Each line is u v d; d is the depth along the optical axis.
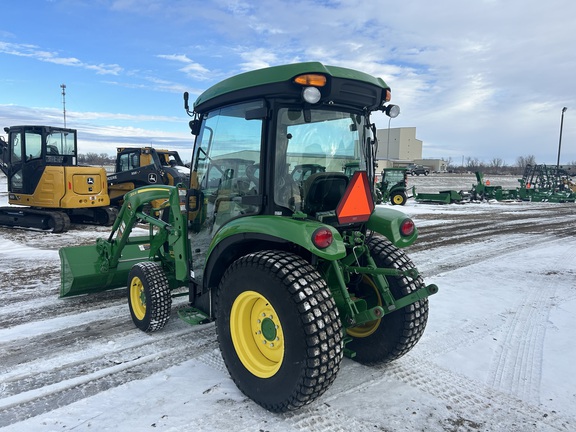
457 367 3.81
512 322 4.91
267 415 3.03
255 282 3.03
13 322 4.91
